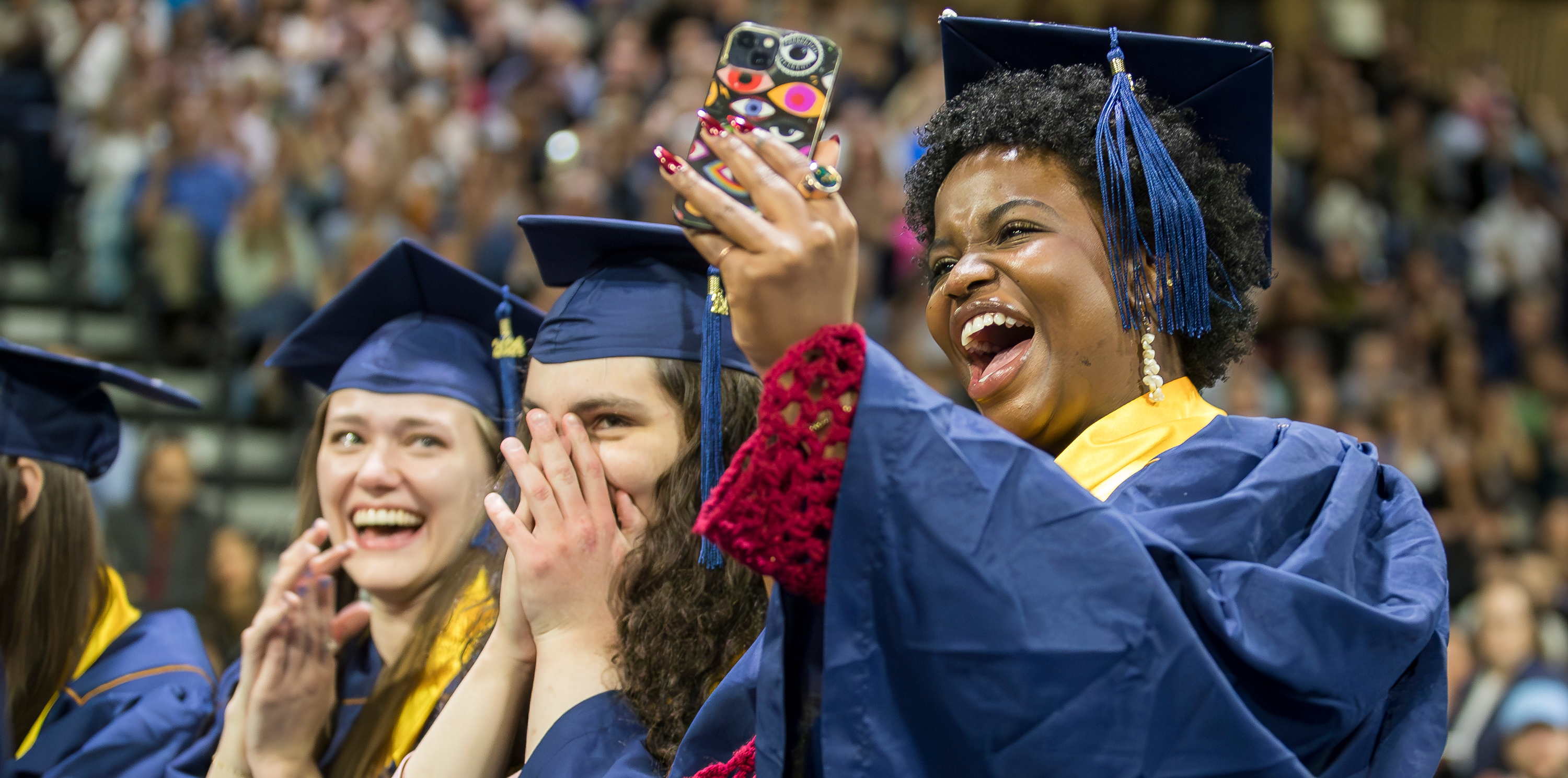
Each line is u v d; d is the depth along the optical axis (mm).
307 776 1715
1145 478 1106
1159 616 919
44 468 2016
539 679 1373
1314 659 979
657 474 1446
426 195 6578
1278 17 9375
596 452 1456
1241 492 1070
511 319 1918
